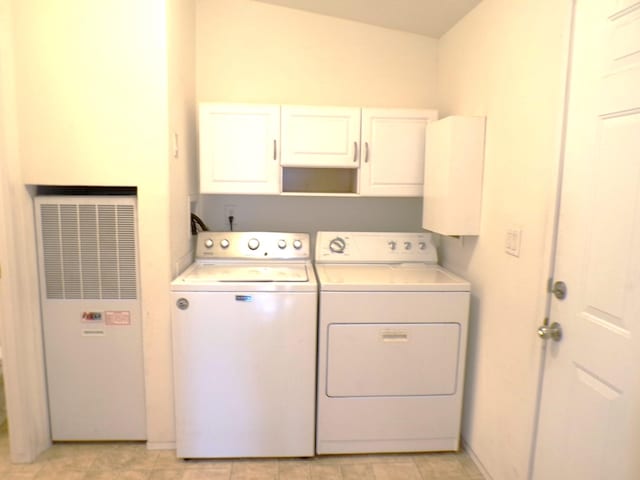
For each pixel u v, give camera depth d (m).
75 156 1.90
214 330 1.95
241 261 2.37
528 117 1.63
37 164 1.89
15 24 1.82
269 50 2.57
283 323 1.96
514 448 1.71
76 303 2.02
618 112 1.18
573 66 1.37
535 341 1.56
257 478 1.94
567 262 1.39
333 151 2.35
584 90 1.32
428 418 2.09
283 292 1.94
